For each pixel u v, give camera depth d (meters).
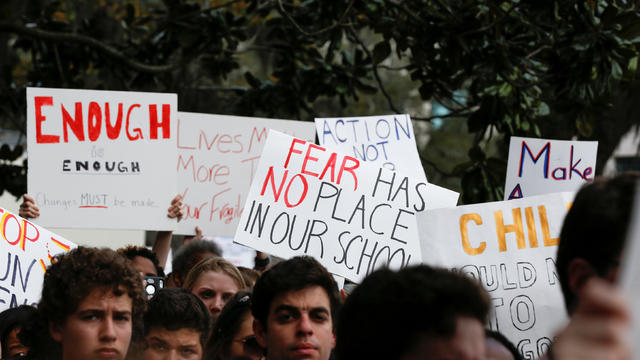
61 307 2.40
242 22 7.93
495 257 3.73
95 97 5.01
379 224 4.32
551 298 3.66
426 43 6.48
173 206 5.05
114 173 5.01
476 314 1.35
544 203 3.75
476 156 6.48
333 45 7.22
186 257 5.12
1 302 3.74
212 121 5.83
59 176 4.96
